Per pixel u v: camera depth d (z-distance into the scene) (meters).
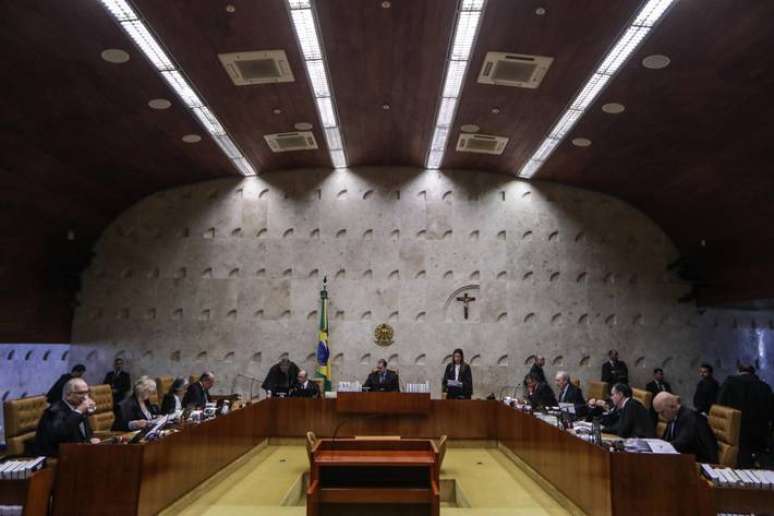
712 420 6.75
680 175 11.66
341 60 8.74
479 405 10.50
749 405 8.12
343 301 13.76
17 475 4.64
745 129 9.20
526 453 8.35
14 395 11.95
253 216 14.14
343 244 13.99
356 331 13.63
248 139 11.87
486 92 9.72
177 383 8.82
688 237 13.52
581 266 13.94
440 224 14.05
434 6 7.31
